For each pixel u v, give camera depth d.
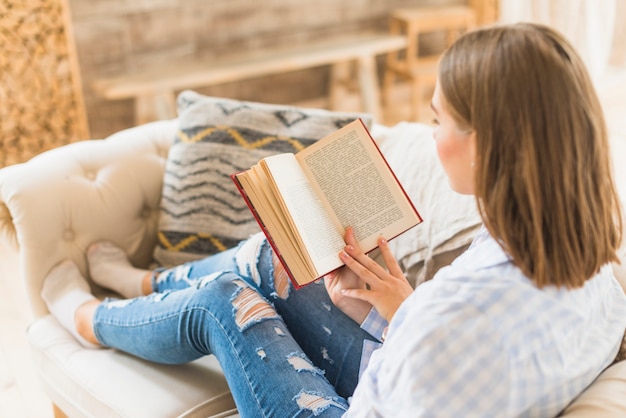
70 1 2.83
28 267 1.51
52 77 2.68
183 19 3.14
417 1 3.73
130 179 1.64
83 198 1.57
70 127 2.79
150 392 1.26
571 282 0.79
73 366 1.36
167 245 1.59
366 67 3.40
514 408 0.79
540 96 0.75
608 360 0.93
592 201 0.79
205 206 1.57
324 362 1.24
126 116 3.13
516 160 0.76
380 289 1.09
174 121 1.80
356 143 1.15
